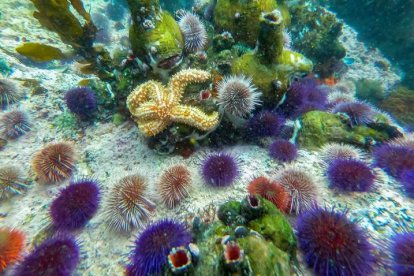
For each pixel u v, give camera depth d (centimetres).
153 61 35
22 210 34
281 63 36
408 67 87
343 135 35
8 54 62
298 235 22
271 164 33
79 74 66
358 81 80
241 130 38
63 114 50
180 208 29
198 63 39
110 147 41
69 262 23
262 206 22
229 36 41
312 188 27
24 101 52
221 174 30
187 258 19
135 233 28
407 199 28
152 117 33
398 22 90
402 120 65
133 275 22
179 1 100
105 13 117
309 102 43
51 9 34
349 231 20
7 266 25
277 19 33
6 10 76
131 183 29
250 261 18
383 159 31
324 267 20
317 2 110
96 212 31
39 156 36
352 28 105
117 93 43
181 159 37
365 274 19
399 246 21
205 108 34
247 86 32
